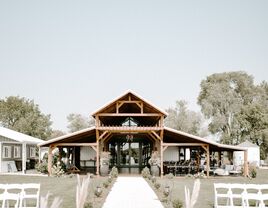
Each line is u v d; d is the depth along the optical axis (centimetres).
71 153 3981
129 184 2494
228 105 6844
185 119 7425
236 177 3312
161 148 3153
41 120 8738
